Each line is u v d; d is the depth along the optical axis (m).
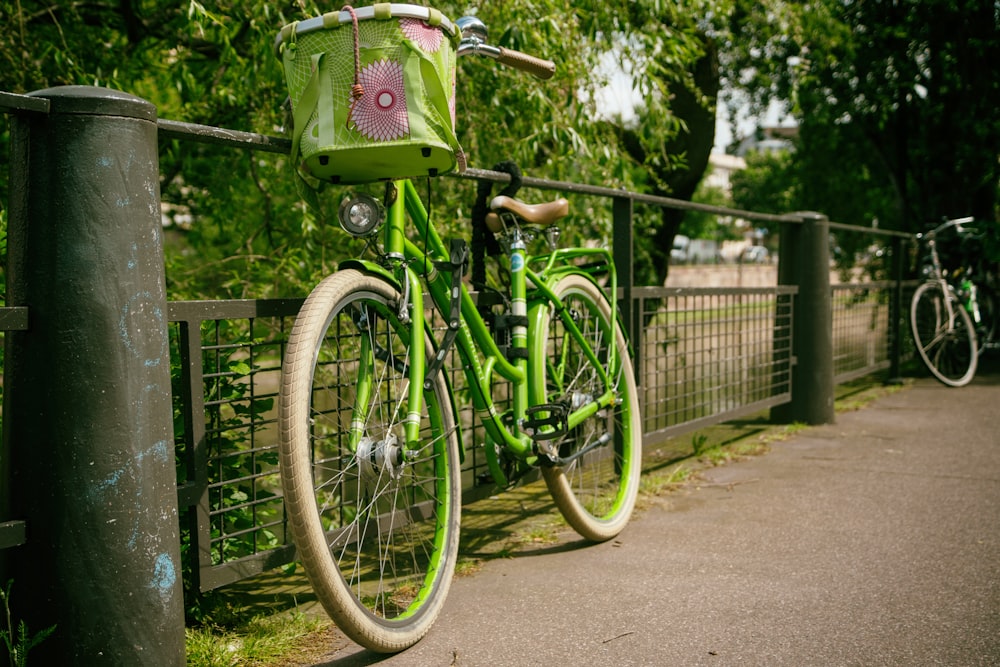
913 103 10.93
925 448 5.26
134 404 1.92
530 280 3.21
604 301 3.73
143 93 5.95
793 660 2.36
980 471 4.64
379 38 2.12
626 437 3.74
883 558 3.22
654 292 4.43
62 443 1.85
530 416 3.03
